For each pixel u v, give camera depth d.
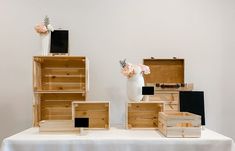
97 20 2.40
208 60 2.40
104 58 2.40
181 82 2.36
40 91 2.07
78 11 2.40
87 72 2.17
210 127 2.39
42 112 2.26
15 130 2.35
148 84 2.31
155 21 2.40
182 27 2.40
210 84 2.40
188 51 2.40
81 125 1.81
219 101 2.39
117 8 2.41
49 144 1.68
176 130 1.74
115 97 2.40
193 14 2.40
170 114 1.89
